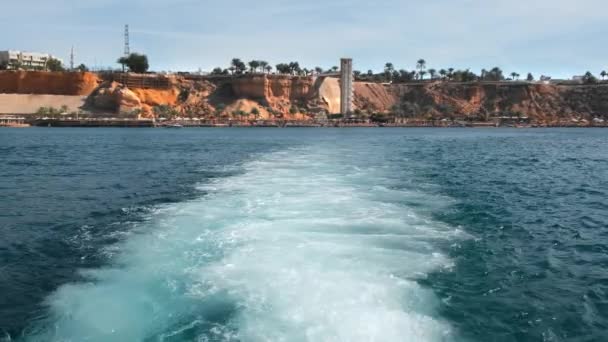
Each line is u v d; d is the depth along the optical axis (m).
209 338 7.97
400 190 24.09
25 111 179.25
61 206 21.50
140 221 17.25
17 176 33.16
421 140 91.88
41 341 8.42
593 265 13.31
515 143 85.38
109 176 32.81
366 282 10.16
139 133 122.12
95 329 8.56
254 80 199.38
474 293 10.54
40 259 13.38
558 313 9.90
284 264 11.12
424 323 8.68
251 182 25.91
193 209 18.30
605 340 8.79
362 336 7.89
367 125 192.88
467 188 27.28
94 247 14.07
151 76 199.25
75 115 174.62
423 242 13.71
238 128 172.75
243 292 9.57
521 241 15.65
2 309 9.95
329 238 13.48
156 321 8.66
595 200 24.59
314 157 45.44
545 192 27.23
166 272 10.95
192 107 195.00
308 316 8.53
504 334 8.84
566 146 76.25
